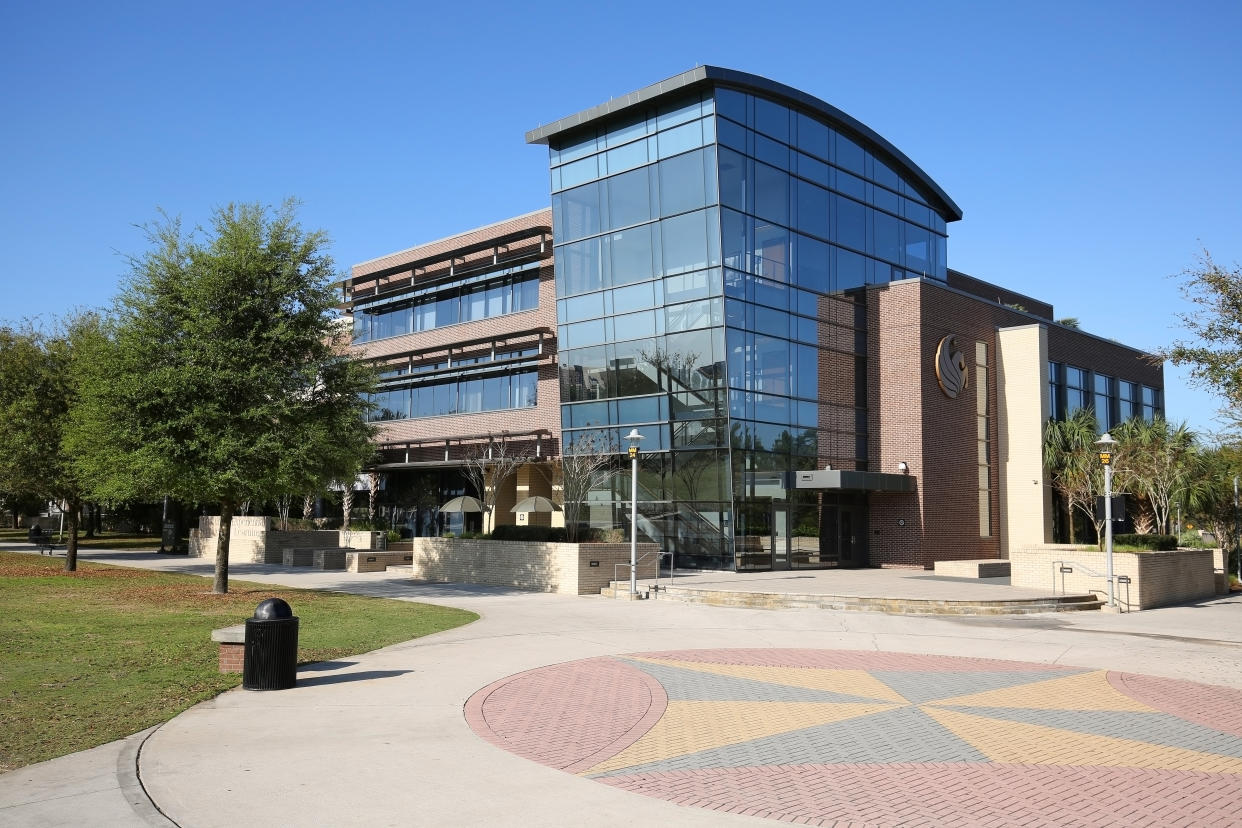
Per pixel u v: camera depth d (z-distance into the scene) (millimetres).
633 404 33375
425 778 7961
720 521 30641
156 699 10969
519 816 7023
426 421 45031
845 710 11172
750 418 31375
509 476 41406
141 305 22219
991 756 9172
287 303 23672
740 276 31562
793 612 21578
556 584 26078
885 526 34844
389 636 16641
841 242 36156
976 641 17500
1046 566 25328
